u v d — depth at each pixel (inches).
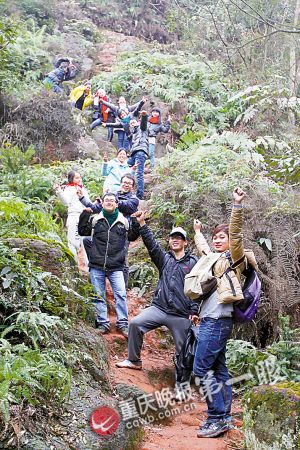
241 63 543.5
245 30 561.3
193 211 298.8
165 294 205.3
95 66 636.1
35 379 147.1
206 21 625.0
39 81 504.1
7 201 244.4
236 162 313.7
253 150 370.9
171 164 348.5
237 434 175.2
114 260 229.6
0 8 633.0
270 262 262.5
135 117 452.4
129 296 274.4
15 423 132.8
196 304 201.2
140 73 577.3
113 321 242.2
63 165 396.8
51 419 143.9
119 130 444.8
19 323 165.3
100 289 227.6
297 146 326.0
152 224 310.0
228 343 234.7
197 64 572.7
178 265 207.2
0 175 358.9
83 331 197.2
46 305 183.3
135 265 290.2
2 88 432.1
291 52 492.4
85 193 278.5
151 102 529.3
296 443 136.8
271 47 523.5
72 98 485.7
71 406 152.8
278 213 274.5
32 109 427.5
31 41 577.9
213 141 378.0
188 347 195.8
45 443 133.6
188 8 743.1
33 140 419.8
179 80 559.5
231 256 172.7
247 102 498.3
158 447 163.6
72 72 510.3
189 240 285.0
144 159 364.5
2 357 146.3
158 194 317.1
